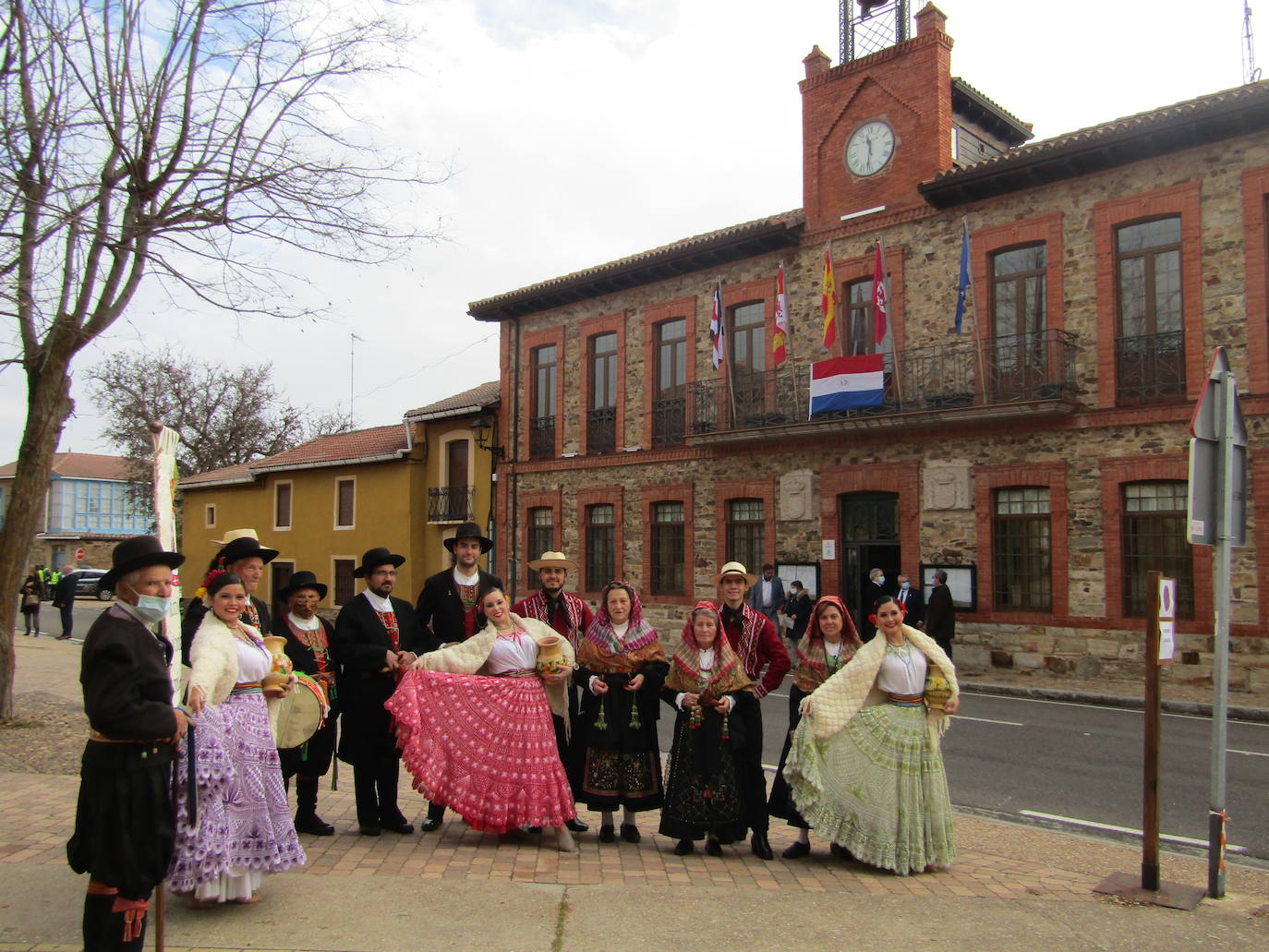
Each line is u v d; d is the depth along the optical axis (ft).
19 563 34.78
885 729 20.18
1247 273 49.60
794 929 16.17
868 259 64.69
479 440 89.81
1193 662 50.08
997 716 43.14
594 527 81.61
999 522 57.98
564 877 18.76
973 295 59.36
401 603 22.97
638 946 15.19
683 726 21.08
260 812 16.47
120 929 13.42
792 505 67.21
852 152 66.23
